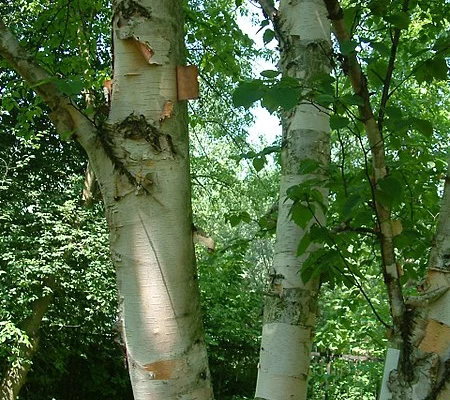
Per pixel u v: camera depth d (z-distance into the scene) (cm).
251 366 1477
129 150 162
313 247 264
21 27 973
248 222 398
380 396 173
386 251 194
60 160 1264
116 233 163
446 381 162
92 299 1164
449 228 171
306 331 259
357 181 252
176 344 160
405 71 486
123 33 166
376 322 593
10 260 1029
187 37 661
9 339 1015
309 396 958
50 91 162
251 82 175
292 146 273
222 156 1313
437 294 166
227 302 1421
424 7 358
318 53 273
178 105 168
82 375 1330
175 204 164
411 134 400
